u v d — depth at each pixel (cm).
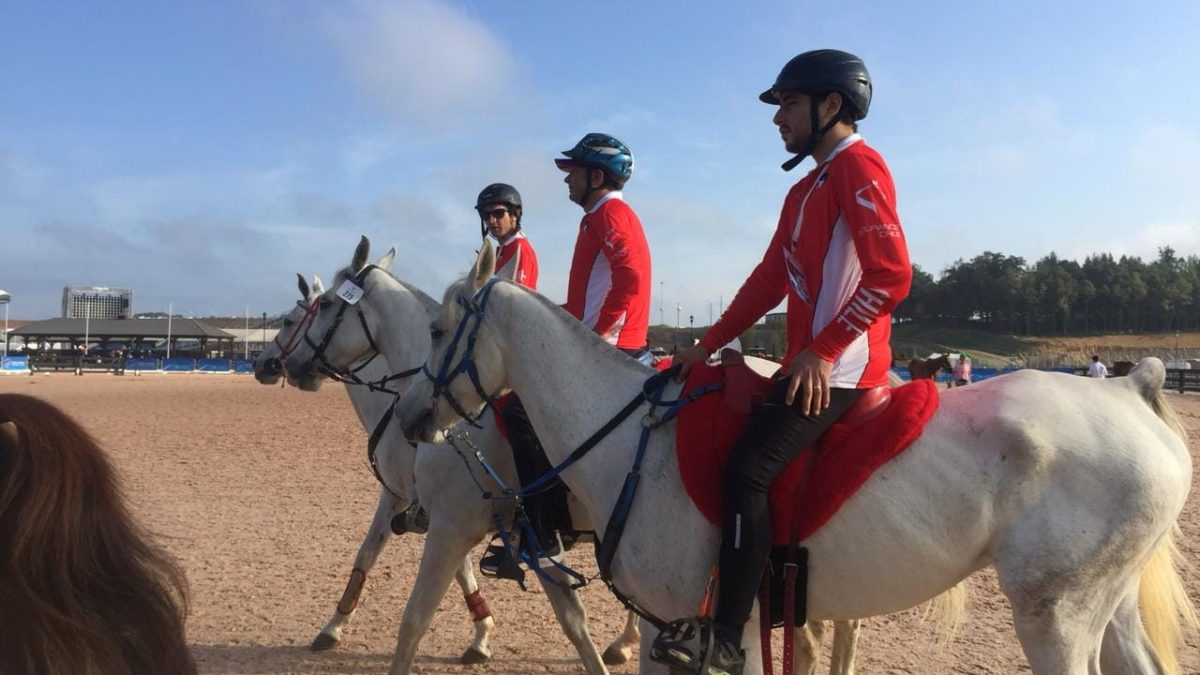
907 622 655
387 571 797
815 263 359
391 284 601
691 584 343
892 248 330
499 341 408
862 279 333
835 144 363
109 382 4153
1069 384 352
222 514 1046
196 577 770
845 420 340
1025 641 324
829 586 338
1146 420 340
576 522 474
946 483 327
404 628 486
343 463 1474
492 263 411
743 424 346
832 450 337
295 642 610
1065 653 319
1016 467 323
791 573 334
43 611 153
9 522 156
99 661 157
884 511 327
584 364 395
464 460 476
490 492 473
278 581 761
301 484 1265
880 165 345
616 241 486
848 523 329
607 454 375
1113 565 320
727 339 398
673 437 360
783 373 370
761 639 345
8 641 153
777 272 396
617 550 361
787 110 369
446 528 486
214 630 633
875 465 328
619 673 563
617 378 392
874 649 592
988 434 329
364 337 605
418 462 500
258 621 654
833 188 351
